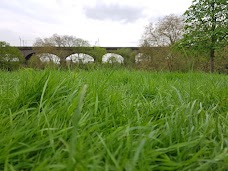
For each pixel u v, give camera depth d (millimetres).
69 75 3207
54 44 51250
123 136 1471
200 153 1322
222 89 3182
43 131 1532
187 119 1846
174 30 31375
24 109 1746
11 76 4332
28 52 55188
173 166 1280
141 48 27812
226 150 1342
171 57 14328
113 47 57750
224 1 17547
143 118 1969
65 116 1721
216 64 20219
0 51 35094
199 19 19078
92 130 1554
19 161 1271
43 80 2238
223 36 17672
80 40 52969
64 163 1173
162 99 2621
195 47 18281
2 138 1383
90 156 1220
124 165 1152
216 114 2301
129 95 2904
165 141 1536
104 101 2199
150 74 6148
